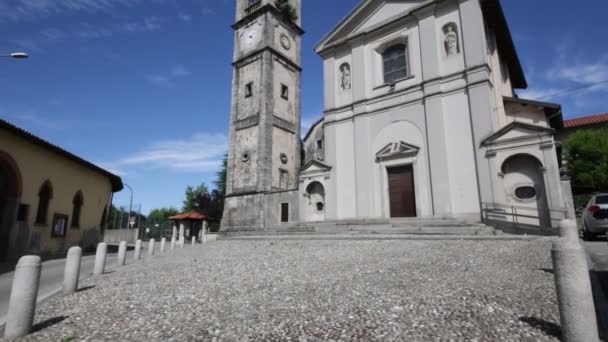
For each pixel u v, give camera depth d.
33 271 4.26
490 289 4.91
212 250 14.30
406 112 18.62
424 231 13.55
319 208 21.36
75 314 4.91
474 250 8.91
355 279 6.19
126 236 37.66
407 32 19.58
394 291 5.12
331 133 21.45
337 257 9.20
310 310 4.41
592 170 23.23
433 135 17.23
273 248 12.80
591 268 6.15
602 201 11.84
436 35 18.22
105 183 24.52
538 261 6.82
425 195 17.22
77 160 19.50
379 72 20.56
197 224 36.81
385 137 19.19
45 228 17.45
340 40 22.11
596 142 23.83
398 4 20.23
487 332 3.36
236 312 4.51
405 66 19.72
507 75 22.09
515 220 14.72
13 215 14.98
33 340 3.85
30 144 16.06
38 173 16.72
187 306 4.97
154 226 43.91
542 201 14.34
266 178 25.31
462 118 16.62
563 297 3.09
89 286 7.38
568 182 14.32
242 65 29.17
